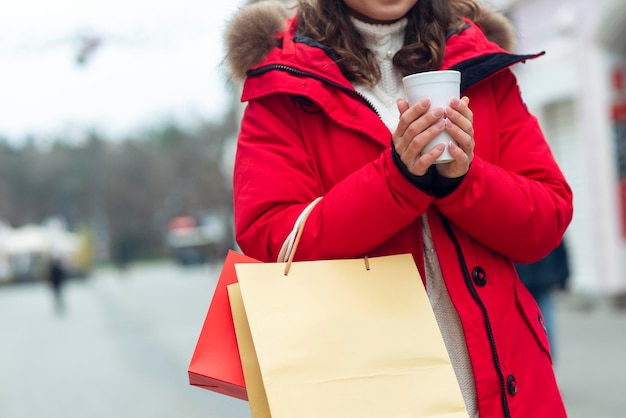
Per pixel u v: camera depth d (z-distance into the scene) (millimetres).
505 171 2246
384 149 2287
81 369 12922
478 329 2217
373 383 2008
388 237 2182
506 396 2201
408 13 2461
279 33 2439
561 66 15117
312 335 2029
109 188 98688
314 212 2189
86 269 65562
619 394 7652
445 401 2018
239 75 2465
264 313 2037
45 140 107500
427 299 2129
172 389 10172
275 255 2250
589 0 14094
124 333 18188
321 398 1972
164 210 100750
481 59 2334
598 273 14367
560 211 2311
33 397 10523
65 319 24906
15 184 104125
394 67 2449
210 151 86750
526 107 2504
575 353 10039
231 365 2098
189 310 23578
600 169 14266
